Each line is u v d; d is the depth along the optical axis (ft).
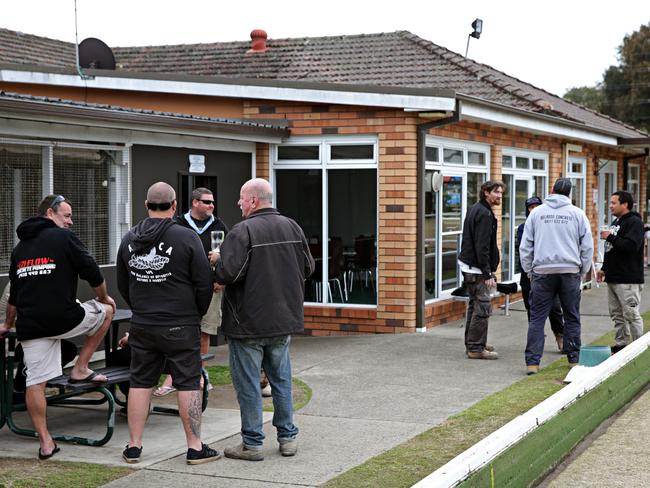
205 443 21.74
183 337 19.93
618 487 19.54
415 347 35.45
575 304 30.60
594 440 23.48
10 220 27.40
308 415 24.75
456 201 43.42
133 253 20.08
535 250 30.37
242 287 20.16
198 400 20.26
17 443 21.94
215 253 25.13
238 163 38.70
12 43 60.13
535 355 30.30
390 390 27.91
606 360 27.09
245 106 40.34
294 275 20.58
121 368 23.16
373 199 39.09
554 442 20.93
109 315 21.56
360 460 20.42
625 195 33.32
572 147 58.59
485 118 39.86
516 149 49.80
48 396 23.97
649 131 183.21
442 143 41.29
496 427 23.07
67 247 20.63
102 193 30.71
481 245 32.30
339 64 50.24
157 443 21.83
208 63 53.93
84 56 45.78
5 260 27.27
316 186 39.88
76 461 20.31
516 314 45.70
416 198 38.52
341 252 39.88
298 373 30.68
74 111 27.53
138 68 55.21
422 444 21.57
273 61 52.19
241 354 20.35
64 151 29.14
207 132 34.32
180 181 34.60
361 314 39.32
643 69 185.37
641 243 33.27
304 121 39.55
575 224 30.09
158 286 19.92
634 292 33.45
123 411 24.71
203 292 20.10
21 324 20.42
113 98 42.34
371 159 38.88
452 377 29.86
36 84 42.88
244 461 20.33
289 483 18.70
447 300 42.50
